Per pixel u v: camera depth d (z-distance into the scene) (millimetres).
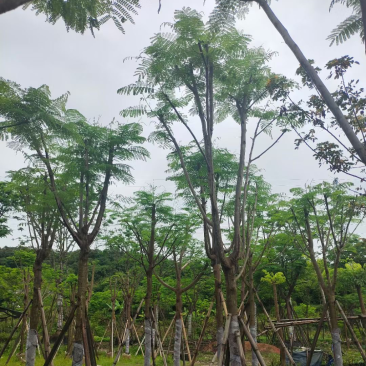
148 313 10891
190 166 9859
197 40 6598
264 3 4023
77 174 9219
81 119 9375
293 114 6332
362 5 3176
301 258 15086
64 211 9500
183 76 7184
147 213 11836
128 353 16531
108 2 4164
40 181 9570
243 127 7621
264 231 12711
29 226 12242
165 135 8398
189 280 16828
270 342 19047
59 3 4211
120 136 9508
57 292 16922
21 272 16578
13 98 6426
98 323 22297
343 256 16281
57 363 13703
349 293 18891
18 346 16156
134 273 18688
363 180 5629
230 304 6734
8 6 2738
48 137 7559
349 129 3387
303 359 13586
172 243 12211
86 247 9016
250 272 10562
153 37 6738
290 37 3848
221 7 5004
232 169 9906
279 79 6816
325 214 11578
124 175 9609
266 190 11320
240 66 7207
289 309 14820
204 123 7246
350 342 19172
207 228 9086
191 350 18438
